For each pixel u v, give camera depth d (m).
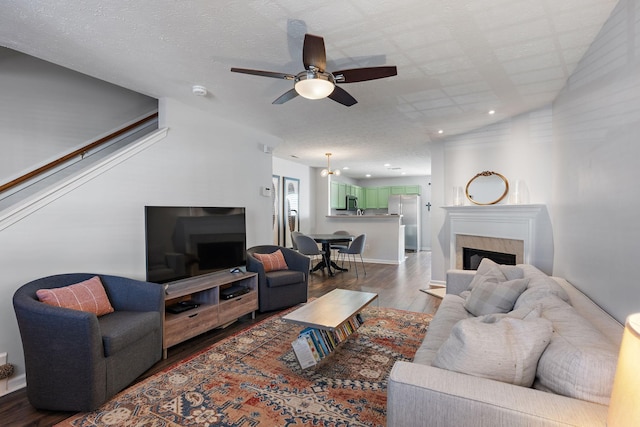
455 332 1.28
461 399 1.05
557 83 2.82
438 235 5.10
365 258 7.81
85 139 3.45
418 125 4.18
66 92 3.31
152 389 2.11
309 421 1.79
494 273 2.58
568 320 1.48
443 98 3.19
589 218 2.19
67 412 1.89
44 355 1.87
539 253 3.45
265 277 3.72
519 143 3.75
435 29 1.98
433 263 5.14
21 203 2.25
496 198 4.11
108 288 2.52
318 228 8.55
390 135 4.73
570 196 2.68
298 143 5.34
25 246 2.25
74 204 2.52
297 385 2.15
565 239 2.83
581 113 2.38
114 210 2.79
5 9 1.78
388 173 9.59
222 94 3.15
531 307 1.59
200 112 3.60
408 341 2.86
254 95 3.16
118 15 1.84
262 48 2.23
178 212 3.04
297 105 3.43
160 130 3.18
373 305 3.85
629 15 1.59
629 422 0.72
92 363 1.86
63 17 1.86
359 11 1.79
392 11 1.79
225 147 3.94
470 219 4.38
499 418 1.00
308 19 1.87
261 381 2.21
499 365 1.18
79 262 2.55
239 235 3.73
